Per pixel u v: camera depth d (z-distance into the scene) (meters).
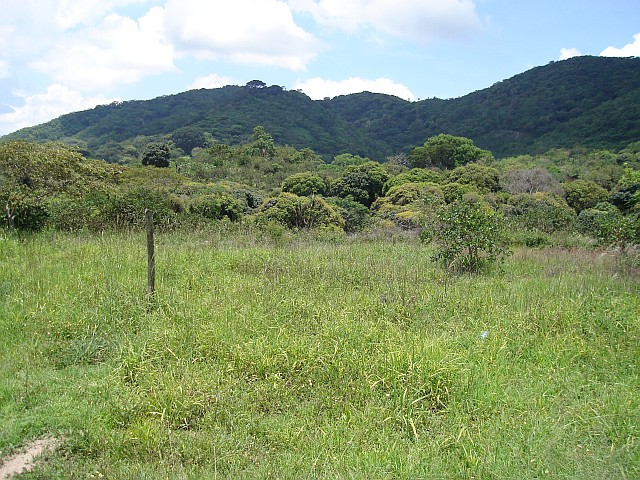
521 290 7.88
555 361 5.37
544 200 22.50
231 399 4.38
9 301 6.44
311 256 10.35
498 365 5.21
